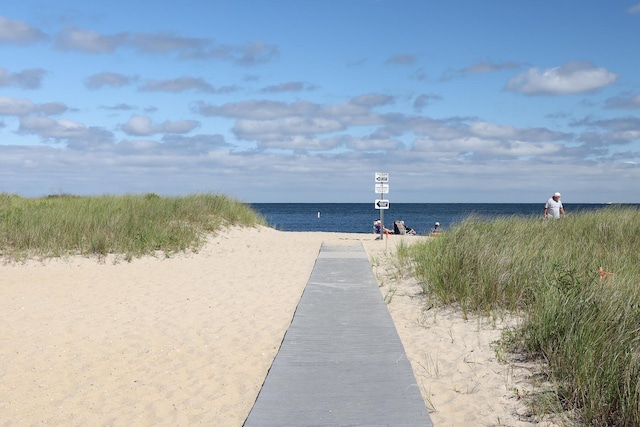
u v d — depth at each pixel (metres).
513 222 15.99
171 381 7.01
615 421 5.26
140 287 12.78
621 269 10.37
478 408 5.84
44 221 17.45
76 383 6.98
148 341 8.69
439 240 14.66
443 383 6.59
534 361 7.03
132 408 6.21
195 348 8.31
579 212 17.80
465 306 9.52
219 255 17.94
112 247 16.69
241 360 7.74
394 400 5.86
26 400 6.46
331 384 6.33
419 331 8.83
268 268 15.62
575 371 6.01
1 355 8.00
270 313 10.38
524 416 5.62
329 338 8.20
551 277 9.69
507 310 9.41
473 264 11.01
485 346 7.82
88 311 10.55
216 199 24.77
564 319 7.17
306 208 177.00
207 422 5.81
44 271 14.21
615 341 6.34
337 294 11.48
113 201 23.19
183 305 11.07
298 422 5.35
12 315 10.19
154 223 19.27
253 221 25.58
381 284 12.72
